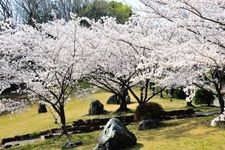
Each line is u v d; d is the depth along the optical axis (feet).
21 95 90.38
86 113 73.51
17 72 53.93
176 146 37.40
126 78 61.21
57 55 53.42
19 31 57.06
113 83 71.67
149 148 37.81
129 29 55.36
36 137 59.16
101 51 58.90
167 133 44.14
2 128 75.51
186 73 44.62
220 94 48.60
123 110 71.05
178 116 56.03
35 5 153.58
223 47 31.94
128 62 59.00
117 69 61.31
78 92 67.77
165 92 95.91
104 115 68.54
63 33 56.54
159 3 32.91
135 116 56.08
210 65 34.01
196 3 29.12
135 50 54.95
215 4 29.25
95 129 55.47
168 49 36.88
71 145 44.45
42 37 56.65
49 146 47.14
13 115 85.51
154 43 46.03
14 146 53.21
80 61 56.18
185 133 42.80
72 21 58.34
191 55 33.14
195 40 34.45
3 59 54.65
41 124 69.05
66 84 53.98
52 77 52.90
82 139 48.11
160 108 55.52
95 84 69.62
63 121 52.75
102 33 57.31
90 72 61.72
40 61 53.42
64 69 53.36
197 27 32.40
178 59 35.55
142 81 58.44
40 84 52.24
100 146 39.32
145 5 34.42
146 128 48.73
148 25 54.54
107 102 84.84
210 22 31.17
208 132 41.78
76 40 55.21
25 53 54.65
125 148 38.99
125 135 39.37
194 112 61.46
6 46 54.13
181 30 34.83
